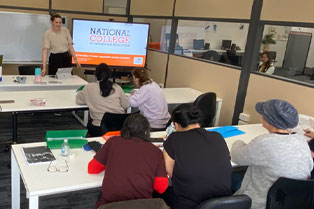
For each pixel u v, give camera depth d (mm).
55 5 5402
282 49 3564
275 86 3355
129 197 1546
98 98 2938
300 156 1689
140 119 1682
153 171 1580
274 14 3344
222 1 3986
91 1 5684
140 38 5234
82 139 2223
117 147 1605
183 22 4750
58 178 1729
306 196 1748
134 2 5883
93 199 2686
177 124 1745
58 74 4109
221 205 1418
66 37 4582
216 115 4066
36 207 1631
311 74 3422
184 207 1611
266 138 1721
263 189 1754
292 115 1716
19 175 2123
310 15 2988
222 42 4078
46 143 2156
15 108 2826
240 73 3756
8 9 5070
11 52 5160
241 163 1872
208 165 1575
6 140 3662
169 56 5066
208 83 4270
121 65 5281
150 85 3168
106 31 5078
